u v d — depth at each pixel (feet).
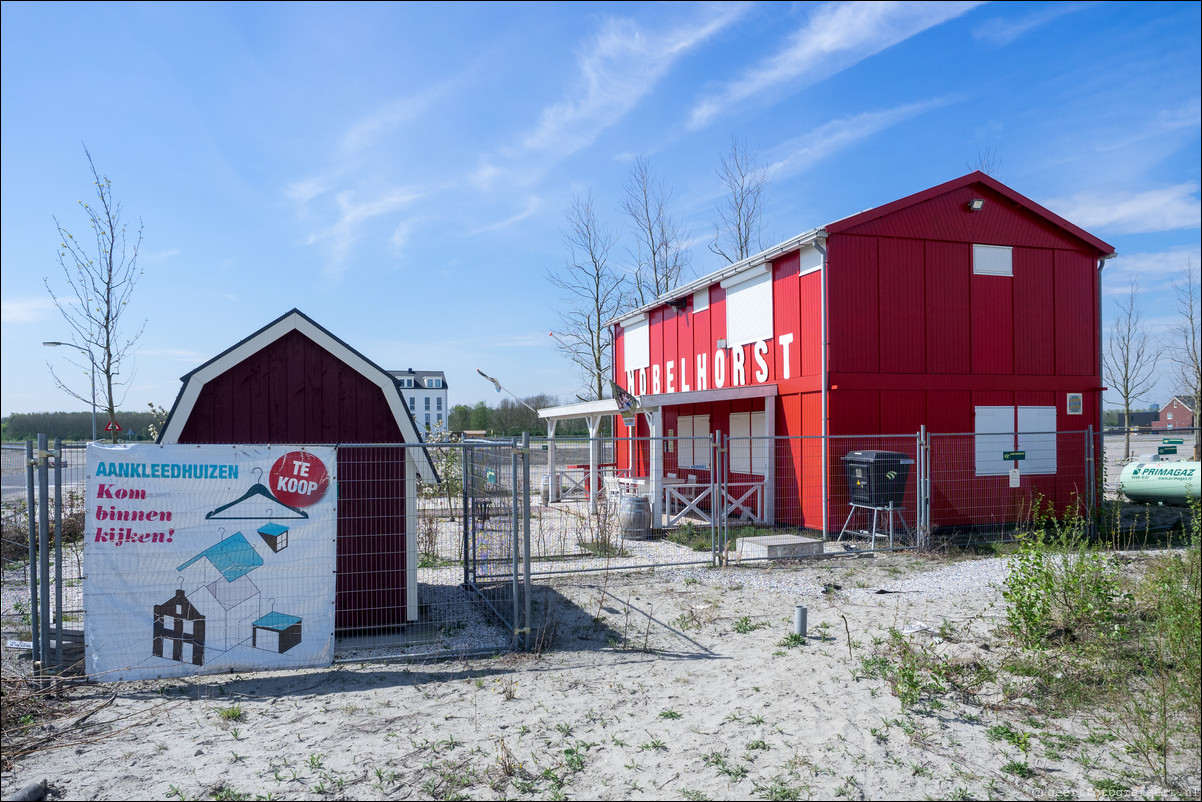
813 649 21.95
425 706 17.88
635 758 14.93
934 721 16.47
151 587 19.43
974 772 14.15
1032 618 20.22
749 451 49.96
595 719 16.93
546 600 28.55
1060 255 47.65
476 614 26.91
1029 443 46.01
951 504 43.88
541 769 14.46
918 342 43.60
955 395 44.37
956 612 25.82
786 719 16.72
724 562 34.83
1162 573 18.86
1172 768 14.06
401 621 24.70
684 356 61.41
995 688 18.25
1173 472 51.11
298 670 20.56
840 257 41.98
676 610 26.86
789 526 45.01
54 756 15.21
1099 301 48.60
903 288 43.37
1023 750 14.87
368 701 18.22
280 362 23.93
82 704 17.97
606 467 65.72
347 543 24.27
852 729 16.12
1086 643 20.22
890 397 42.78
